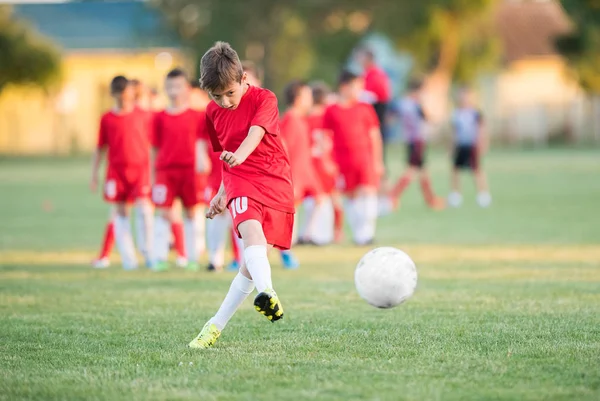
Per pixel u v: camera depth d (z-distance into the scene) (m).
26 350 15.33
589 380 12.79
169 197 27.23
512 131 136.62
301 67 130.25
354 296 21.45
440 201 49.56
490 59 128.50
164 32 129.75
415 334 16.38
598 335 16.08
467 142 50.88
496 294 21.30
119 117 27.52
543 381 12.76
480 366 13.73
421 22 120.00
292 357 14.55
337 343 15.65
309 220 34.50
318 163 34.88
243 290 15.37
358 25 128.50
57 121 134.88
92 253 31.73
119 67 136.88
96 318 18.48
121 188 27.58
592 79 118.88
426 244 33.22
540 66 140.50
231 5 121.31
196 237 27.52
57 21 150.75
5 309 19.72
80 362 14.38
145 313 19.12
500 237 35.00
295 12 122.94
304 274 25.89
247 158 15.14
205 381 12.97
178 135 27.02
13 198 57.28
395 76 128.12
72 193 60.91
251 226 14.77
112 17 152.38
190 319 18.34
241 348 15.33
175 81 27.14
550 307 19.30
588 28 115.38
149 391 12.44
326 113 34.53
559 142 133.88
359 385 12.60
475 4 121.44
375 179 34.31
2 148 133.38
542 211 45.41
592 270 25.70
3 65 113.12
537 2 152.38
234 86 14.61
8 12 116.44
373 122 34.34
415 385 12.57
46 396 12.27
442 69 128.50
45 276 25.66
